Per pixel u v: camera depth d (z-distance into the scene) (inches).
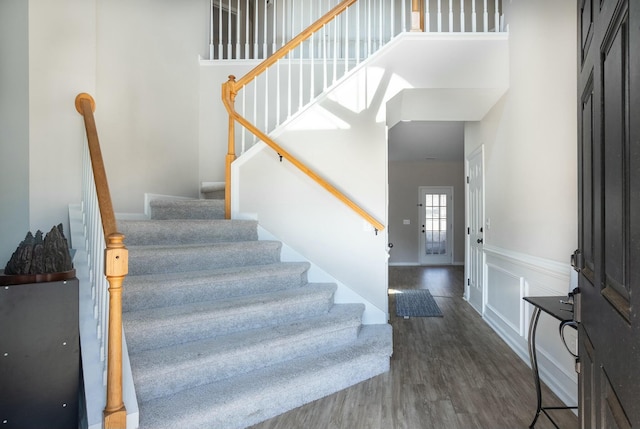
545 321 105.8
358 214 126.3
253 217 133.6
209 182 164.9
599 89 38.2
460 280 287.7
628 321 27.9
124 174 124.5
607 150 35.2
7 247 92.7
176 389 78.7
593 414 40.7
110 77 119.3
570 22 92.2
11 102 93.6
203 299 98.5
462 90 132.6
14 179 93.5
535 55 111.0
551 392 98.3
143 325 81.1
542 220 108.0
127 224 105.5
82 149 98.4
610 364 33.2
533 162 113.7
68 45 98.3
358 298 126.9
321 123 131.7
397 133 262.5
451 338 144.4
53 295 66.1
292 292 110.9
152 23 138.0
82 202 95.1
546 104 104.9
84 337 74.3
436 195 387.5
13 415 63.6
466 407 90.6
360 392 98.3
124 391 67.7
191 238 116.8
